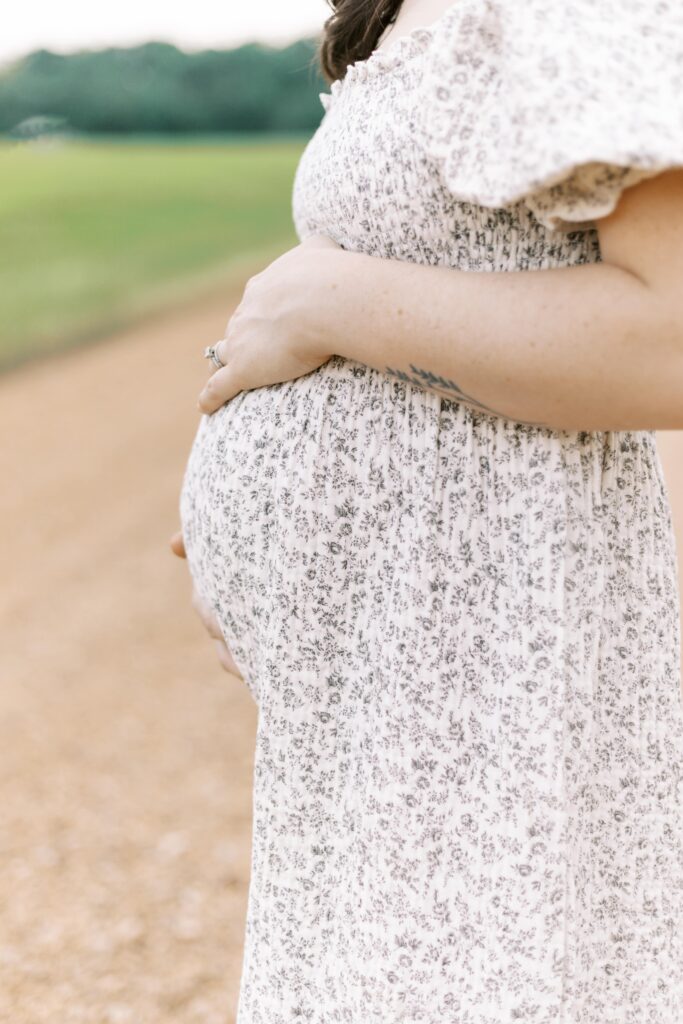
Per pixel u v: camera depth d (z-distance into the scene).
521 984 1.10
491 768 1.11
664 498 1.23
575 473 1.09
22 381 11.45
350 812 1.17
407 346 1.05
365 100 1.17
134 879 3.15
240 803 3.52
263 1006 1.25
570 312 0.96
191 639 4.92
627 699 1.15
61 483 7.83
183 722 4.11
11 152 26.52
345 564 1.17
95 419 9.84
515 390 1.01
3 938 2.90
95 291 15.33
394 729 1.12
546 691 1.08
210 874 3.16
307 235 1.33
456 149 0.99
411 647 1.11
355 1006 1.16
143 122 35.56
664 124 0.86
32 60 34.28
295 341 1.16
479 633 1.12
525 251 1.06
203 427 1.45
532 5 0.92
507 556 1.11
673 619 1.21
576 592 1.09
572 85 0.88
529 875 1.09
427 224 1.10
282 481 1.19
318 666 1.18
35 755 3.90
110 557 6.15
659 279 0.93
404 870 1.12
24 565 6.11
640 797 1.17
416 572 1.11
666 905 1.20
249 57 35.81
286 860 1.22
